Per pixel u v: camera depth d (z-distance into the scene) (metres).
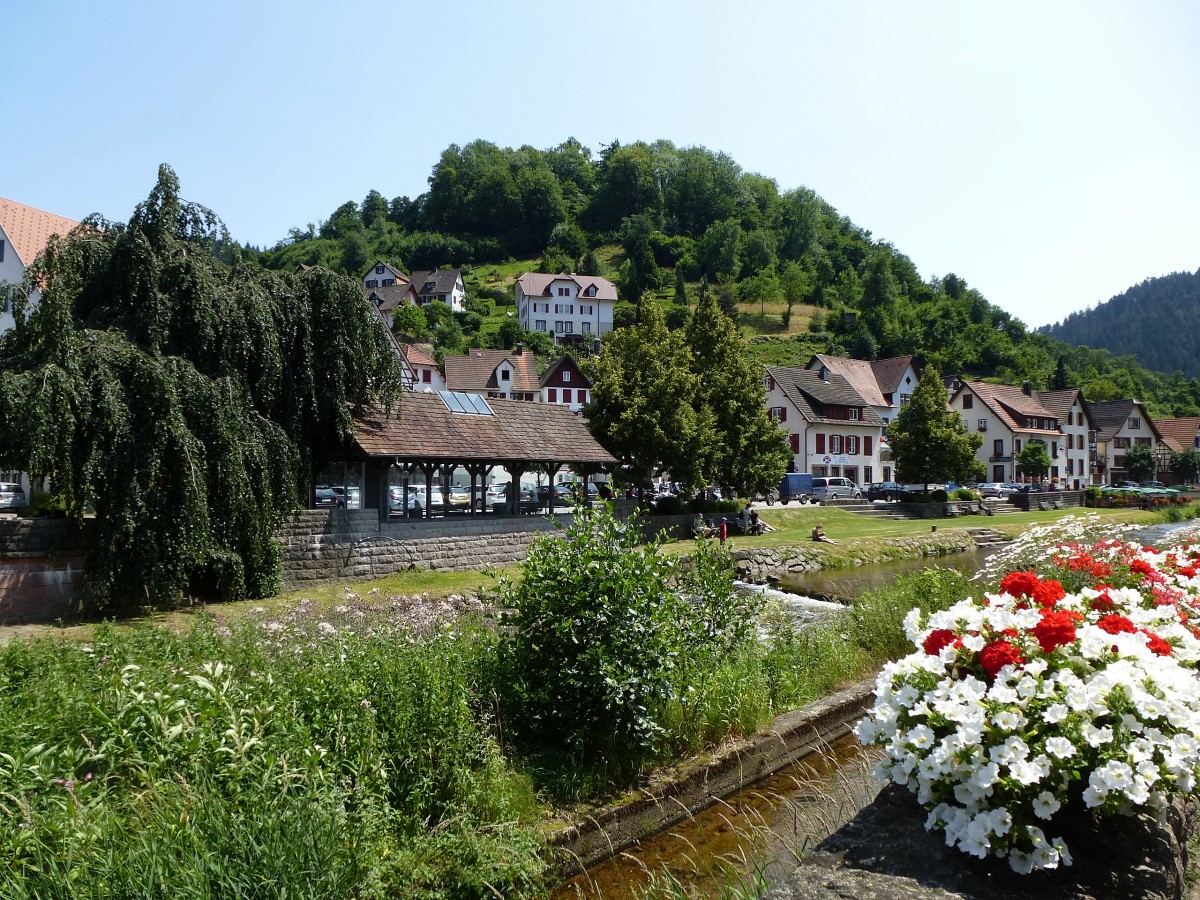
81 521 15.08
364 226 160.88
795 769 7.51
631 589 6.63
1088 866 3.74
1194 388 139.25
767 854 5.78
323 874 4.14
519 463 25.48
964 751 3.84
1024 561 11.62
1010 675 4.10
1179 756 3.68
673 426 31.16
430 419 23.25
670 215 160.38
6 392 13.24
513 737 6.41
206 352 16.45
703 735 7.28
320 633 8.51
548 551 7.03
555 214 155.12
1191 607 6.69
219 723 5.27
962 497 50.88
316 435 20.23
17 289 16.12
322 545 19.33
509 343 101.75
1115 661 4.15
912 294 139.88
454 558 22.45
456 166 164.25
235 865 4.04
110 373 14.28
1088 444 77.62
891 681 4.45
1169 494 56.62
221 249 19.00
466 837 5.05
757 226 150.12
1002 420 68.25
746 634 9.07
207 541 14.98
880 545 32.22
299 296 18.73
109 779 4.98
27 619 14.44
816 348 106.56
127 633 9.95
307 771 4.82
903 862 3.80
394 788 5.39
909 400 50.53
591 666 6.43
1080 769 3.92
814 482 54.03
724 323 36.22
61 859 3.99
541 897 5.21
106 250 16.50
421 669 6.05
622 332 34.44
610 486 7.90
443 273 120.44
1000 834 3.62
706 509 35.66
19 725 5.08
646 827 6.20
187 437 14.54
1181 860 4.07
